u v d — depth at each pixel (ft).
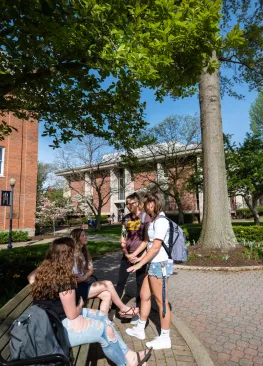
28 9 9.65
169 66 11.98
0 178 60.13
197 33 11.36
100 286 11.89
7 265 17.93
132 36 10.66
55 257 7.82
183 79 13.74
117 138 21.34
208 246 28.53
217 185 29.76
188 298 16.55
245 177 47.73
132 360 8.66
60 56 12.77
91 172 83.15
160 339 10.50
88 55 11.86
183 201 87.61
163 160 79.10
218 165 30.27
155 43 10.52
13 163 62.13
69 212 102.78
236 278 20.66
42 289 7.61
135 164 23.75
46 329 6.46
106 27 10.53
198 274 22.08
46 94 17.12
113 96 17.93
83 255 11.71
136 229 13.85
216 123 31.14
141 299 11.49
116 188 96.53
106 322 8.82
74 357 7.25
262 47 38.55
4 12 9.83
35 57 12.86
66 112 17.42
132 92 17.01
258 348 10.72
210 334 11.98
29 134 65.31
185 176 75.05
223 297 16.52
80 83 12.57
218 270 23.04
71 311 7.66
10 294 16.08
